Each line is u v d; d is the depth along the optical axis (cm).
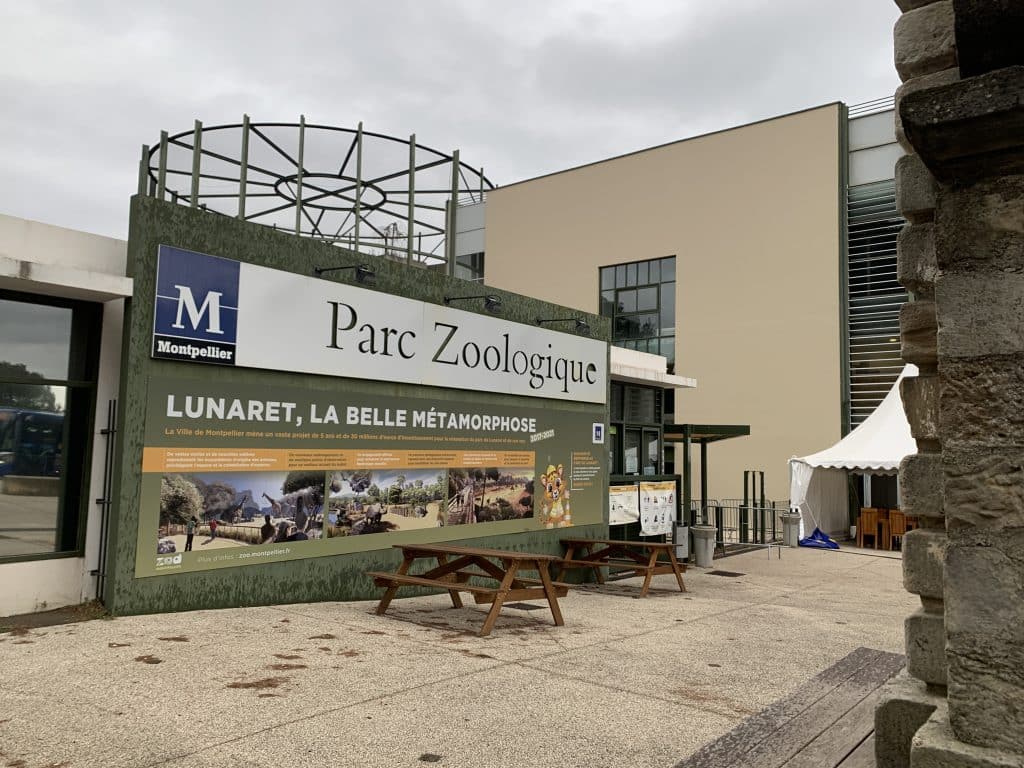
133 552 757
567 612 973
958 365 277
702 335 2705
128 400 759
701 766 412
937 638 345
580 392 1392
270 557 876
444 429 1112
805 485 1995
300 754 422
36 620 713
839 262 2439
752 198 2645
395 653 670
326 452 944
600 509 1427
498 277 3294
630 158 2969
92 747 419
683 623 915
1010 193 272
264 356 874
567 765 426
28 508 750
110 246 804
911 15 379
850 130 2506
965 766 262
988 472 268
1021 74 256
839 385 2398
